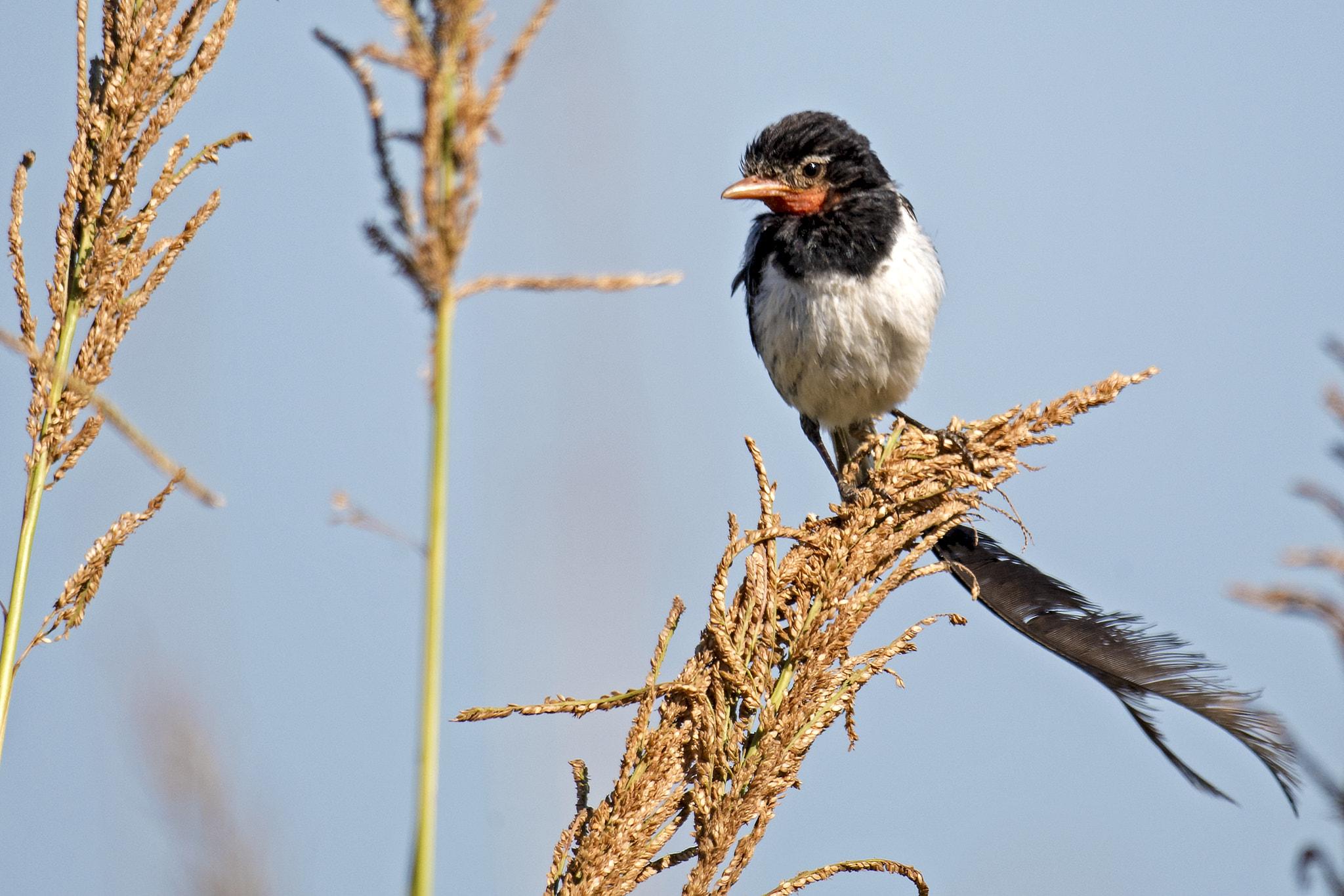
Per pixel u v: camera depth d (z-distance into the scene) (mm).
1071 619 7062
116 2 6180
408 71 3557
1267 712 6578
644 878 5895
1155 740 6715
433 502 3361
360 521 3363
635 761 5973
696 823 6047
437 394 3404
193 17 6195
